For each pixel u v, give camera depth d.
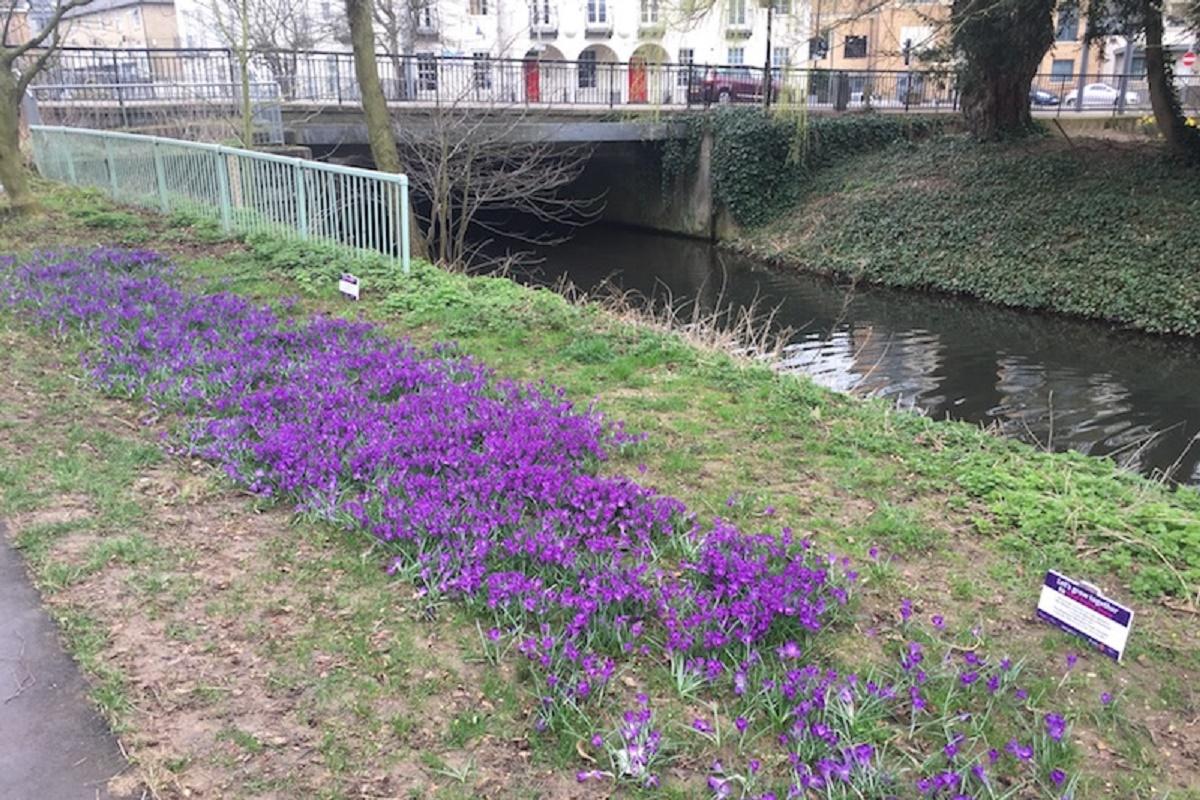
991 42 21.53
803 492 4.97
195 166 12.27
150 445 5.21
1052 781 2.83
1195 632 3.72
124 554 4.02
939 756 2.90
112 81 18.69
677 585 3.85
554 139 22.27
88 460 4.99
